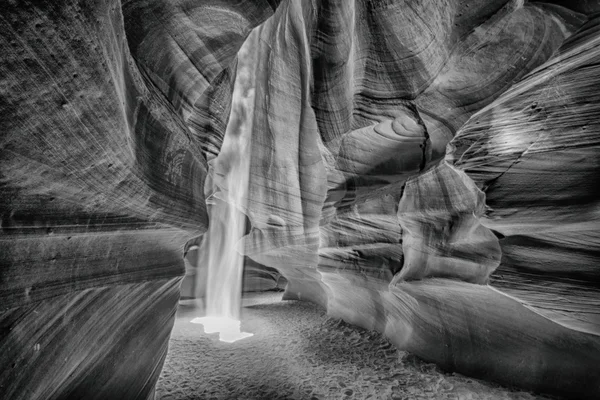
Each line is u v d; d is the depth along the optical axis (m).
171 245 4.41
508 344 5.48
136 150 3.05
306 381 6.17
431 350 6.68
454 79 6.06
